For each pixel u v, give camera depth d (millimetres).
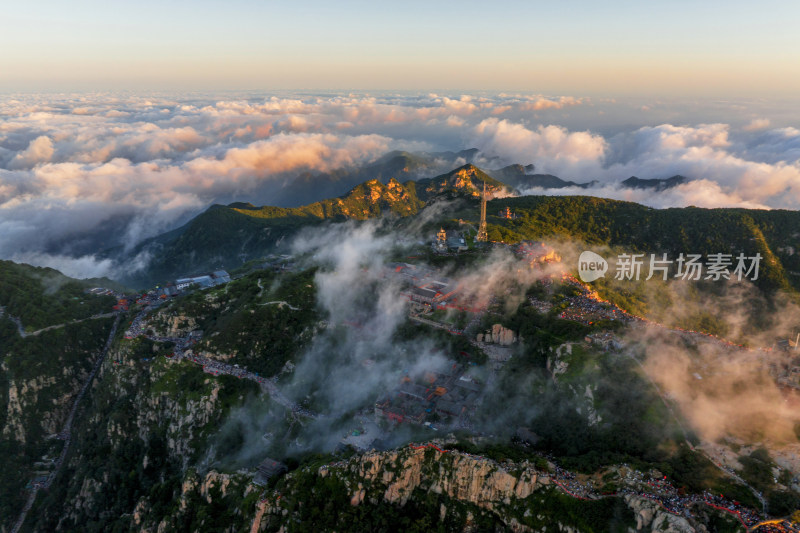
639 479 160000
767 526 137125
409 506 179625
